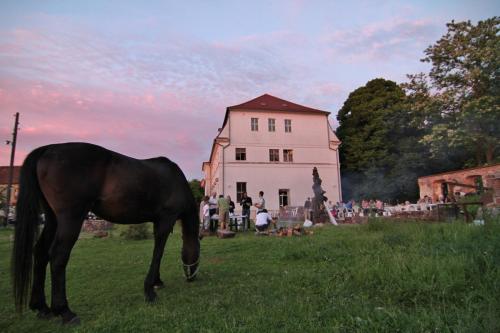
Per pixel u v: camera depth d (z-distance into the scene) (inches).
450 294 137.8
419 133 1414.9
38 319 148.9
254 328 114.9
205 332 114.9
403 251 227.9
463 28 1074.7
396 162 1448.1
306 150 1376.7
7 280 234.7
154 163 186.1
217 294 171.0
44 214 157.6
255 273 219.9
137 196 166.7
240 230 582.9
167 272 240.1
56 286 142.6
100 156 158.2
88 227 757.3
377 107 1558.8
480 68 1019.9
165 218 182.1
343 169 1664.6
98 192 155.5
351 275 183.3
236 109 1343.5
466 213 384.2
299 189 1341.0
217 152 1397.6
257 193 1301.7
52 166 146.5
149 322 130.2
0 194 1321.4
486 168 820.0
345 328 111.3
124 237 491.5
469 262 162.6
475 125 1028.5
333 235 372.5
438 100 1083.9
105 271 246.5
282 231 440.1
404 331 106.0
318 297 152.0
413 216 514.0
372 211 858.1
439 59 1112.2
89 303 168.6
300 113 1402.6
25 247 137.9
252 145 1333.7
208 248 341.4
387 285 156.0
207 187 2235.5
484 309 115.9
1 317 152.6
